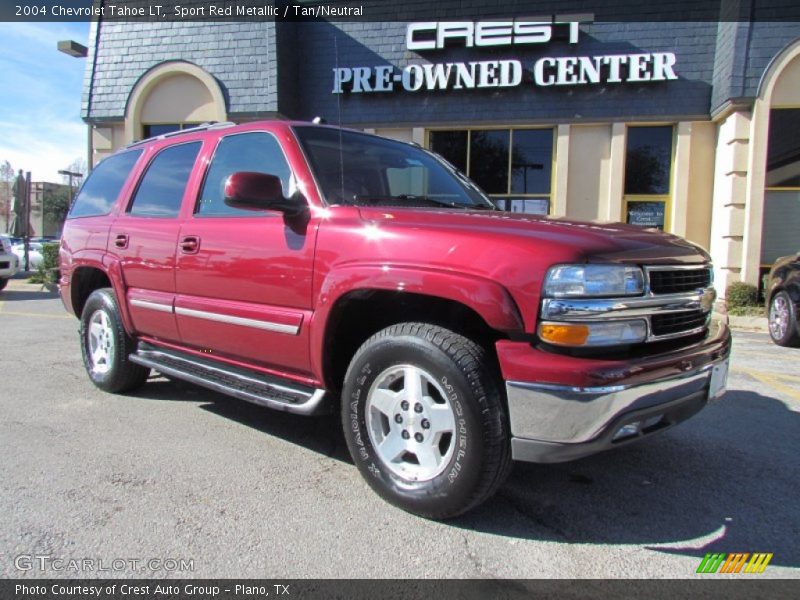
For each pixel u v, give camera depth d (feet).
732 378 19.07
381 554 8.45
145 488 10.43
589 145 40.86
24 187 62.08
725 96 36.63
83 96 46.39
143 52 45.34
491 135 42.42
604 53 40.06
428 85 41.70
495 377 8.58
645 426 8.75
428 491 9.09
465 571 8.07
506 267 8.33
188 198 13.26
